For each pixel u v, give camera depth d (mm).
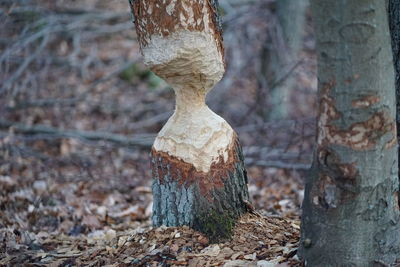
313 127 7211
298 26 8234
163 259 3027
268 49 8438
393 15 3254
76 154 7309
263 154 7133
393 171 2549
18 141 7574
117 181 6578
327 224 2572
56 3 9195
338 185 2496
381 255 2586
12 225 4613
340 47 2336
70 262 3311
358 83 2350
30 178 6215
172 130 3223
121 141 7402
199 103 3225
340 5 2293
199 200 3160
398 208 2664
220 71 3189
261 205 5430
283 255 2939
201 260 2969
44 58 8922
